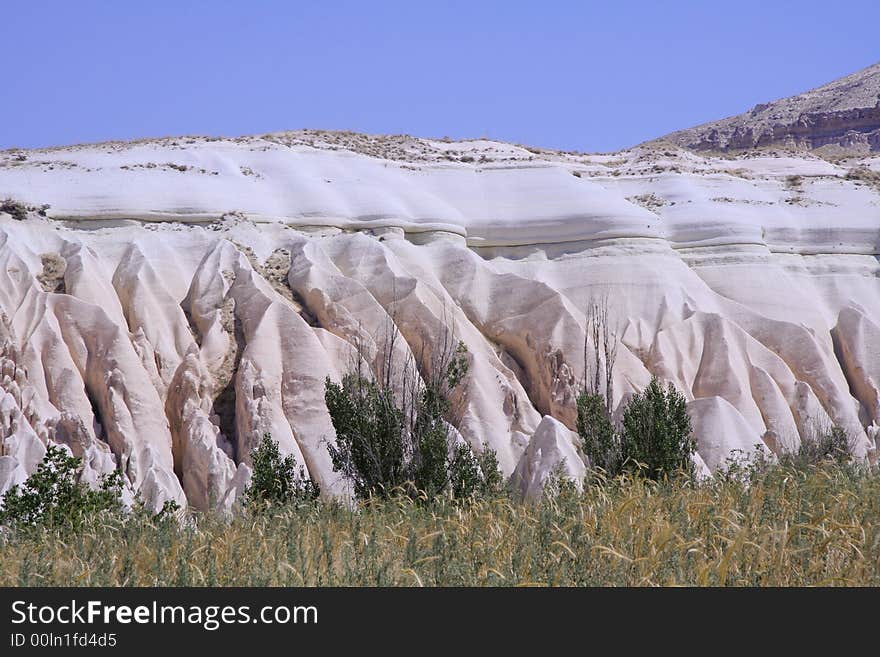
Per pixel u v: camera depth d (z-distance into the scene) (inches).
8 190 3152.1
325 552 927.7
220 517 1237.1
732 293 3447.3
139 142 3747.5
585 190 3587.6
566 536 894.4
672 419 1771.7
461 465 1689.2
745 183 3932.1
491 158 3882.9
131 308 2886.3
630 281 3319.4
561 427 1790.1
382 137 4200.3
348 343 2822.3
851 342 3304.6
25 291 2785.4
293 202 3378.4
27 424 2373.3
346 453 1685.5
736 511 984.9
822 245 3695.9
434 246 3363.7
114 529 1061.8
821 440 2506.2
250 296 2898.6
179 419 2652.6
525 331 3090.6
